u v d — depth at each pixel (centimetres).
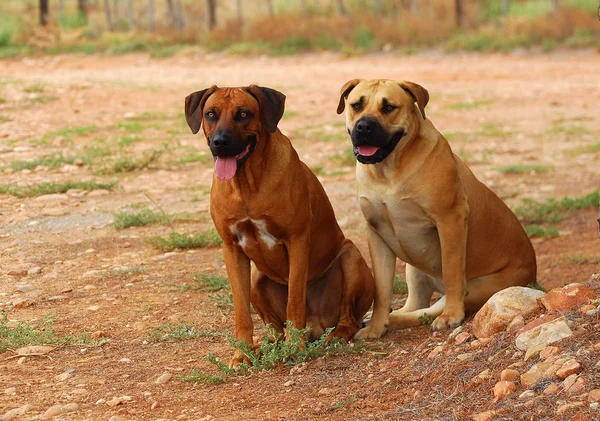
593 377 650
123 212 1562
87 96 2775
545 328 742
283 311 982
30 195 1702
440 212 929
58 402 779
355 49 4088
